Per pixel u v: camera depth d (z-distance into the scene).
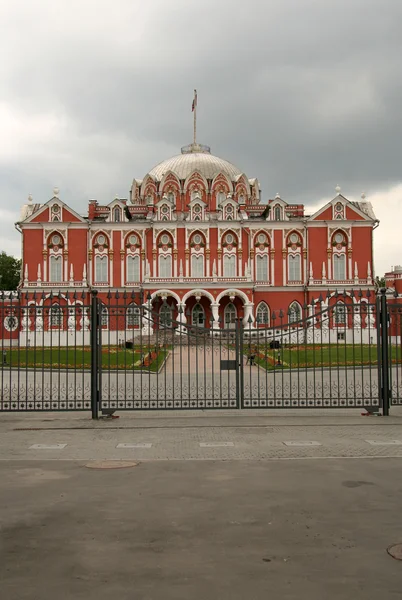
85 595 8.43
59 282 91.25
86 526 11.11
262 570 9.20
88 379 38.12
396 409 26.81
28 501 12.66
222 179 103.88
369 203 100.19
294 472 15.08
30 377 39.59
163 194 104.06
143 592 8.51
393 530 10.84
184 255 93.38
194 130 115.81
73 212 92.50
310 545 10.15
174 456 17.11
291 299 92.69
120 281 92.75
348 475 14.75
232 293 88.88
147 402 28.06
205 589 8.59
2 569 9.28
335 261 92.62
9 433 21.20
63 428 22.20
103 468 15.62
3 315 25.33
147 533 10.73
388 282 95.06
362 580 8.83
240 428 22.05
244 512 11.88
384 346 25.03
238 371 25.05
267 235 93.69
